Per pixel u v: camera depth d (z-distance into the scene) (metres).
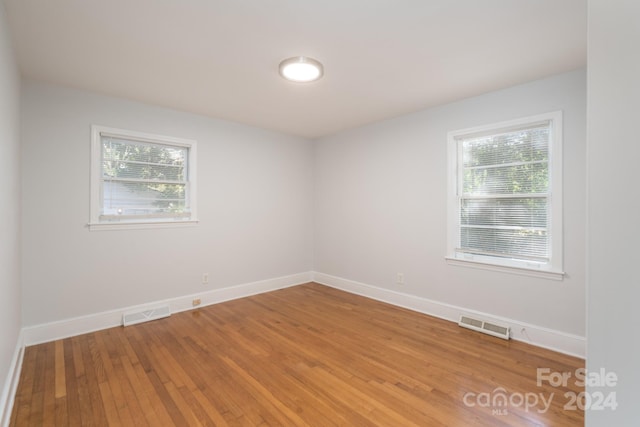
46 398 1.95
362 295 4.26
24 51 2.22
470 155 3.23
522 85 2.80
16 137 2.31
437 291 3.44
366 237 4.22
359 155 4.31
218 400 1.94
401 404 1.91
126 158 3.28
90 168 3.00
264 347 2.68
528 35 2.03
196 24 1.91
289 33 2.01
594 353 1.07
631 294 1.00
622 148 1.01
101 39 2.07
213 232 3.89
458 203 3.32
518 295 2.84
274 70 2.54
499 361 2.43
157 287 3.44
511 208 2.94
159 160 3.51
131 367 2.33
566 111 2.57
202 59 2.35
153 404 1.90
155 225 3.43
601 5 1.05
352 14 1.81
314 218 5.05
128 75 2.62
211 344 2.74
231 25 1.92
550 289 2.66
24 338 2.64
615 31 1.03
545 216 2.73
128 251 3.25
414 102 3.29
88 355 2.52
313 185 5.05
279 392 2.03
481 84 2.81
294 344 2.74
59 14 1.79
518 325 2.82
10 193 2.02
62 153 2.86
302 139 4.90
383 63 2.41
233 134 4.07
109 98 3.10
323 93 3.04
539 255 2.77
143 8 1.75
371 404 1.91
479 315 3.08
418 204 3.61
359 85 2.83
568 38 2.06
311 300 4.04
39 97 2.74
